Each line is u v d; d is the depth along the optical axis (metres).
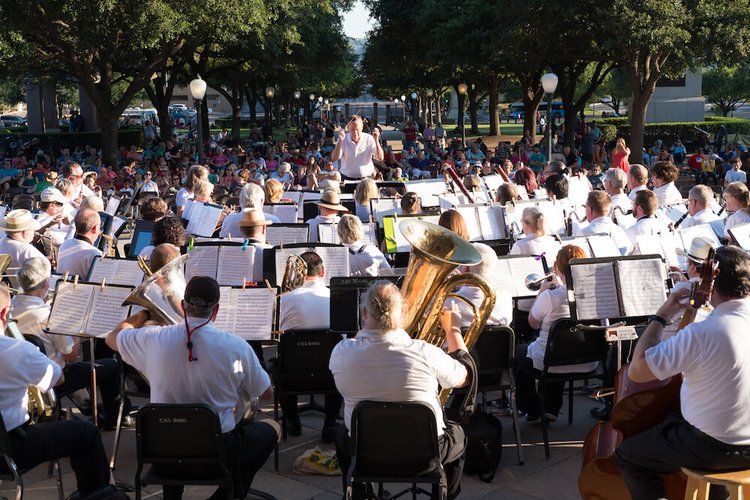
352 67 60.72
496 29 27.06
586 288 5.24
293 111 76.56
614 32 22.84
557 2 23.41
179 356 4.07
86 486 4.52
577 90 63.25
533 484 5.04
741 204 7.80
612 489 4.27
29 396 4.42
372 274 6.81
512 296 6.13
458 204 9.63
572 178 11.07
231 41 25.91
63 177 11.61
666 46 22.70
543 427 5.40
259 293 5.13
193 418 3.95
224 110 104.25
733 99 67.38
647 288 5.27
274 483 5.11
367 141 12.81
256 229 6.88
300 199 10.55
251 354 4.23
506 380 5.50
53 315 5.09
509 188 9.24
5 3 20.48
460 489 4.51
